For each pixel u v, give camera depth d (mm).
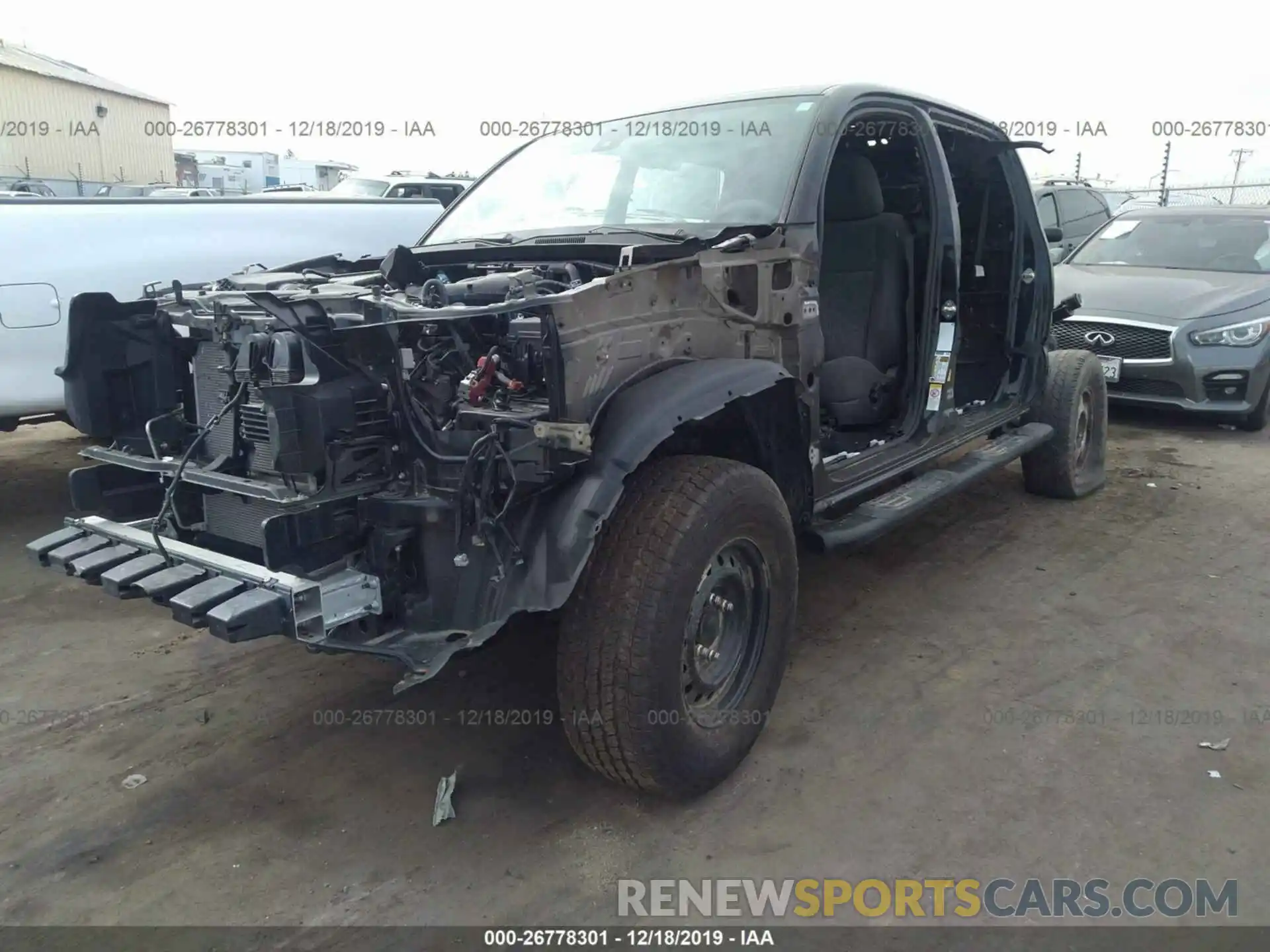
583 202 4016
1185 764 3115
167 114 32094
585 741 2703
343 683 3703
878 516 3836
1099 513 5730
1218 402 7734
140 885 2592
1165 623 4176
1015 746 3223
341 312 2570
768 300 3273
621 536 2639
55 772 3121
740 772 3084
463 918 2467
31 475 6582
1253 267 8430
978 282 5316
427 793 2990
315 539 2572
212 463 2893
